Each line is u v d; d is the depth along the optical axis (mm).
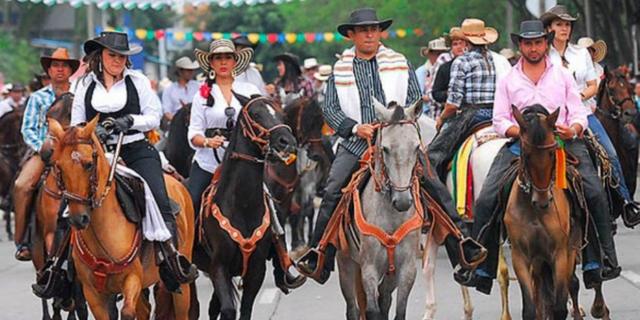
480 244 14812
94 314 13453
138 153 13977
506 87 15125
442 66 20891
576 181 14695
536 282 14875
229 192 14906
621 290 18969
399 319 13703
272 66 91500
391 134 13219
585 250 15039
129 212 13227
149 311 14586
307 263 14594
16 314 18328
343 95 14641
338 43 86500
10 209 21344
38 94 16625
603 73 20625
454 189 17094
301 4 78938
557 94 14984
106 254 13016
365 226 13672
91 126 12477
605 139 17125
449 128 17297
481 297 18906
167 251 13594
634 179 20766
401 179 13148
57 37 88438
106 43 13773
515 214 14383
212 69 16031
